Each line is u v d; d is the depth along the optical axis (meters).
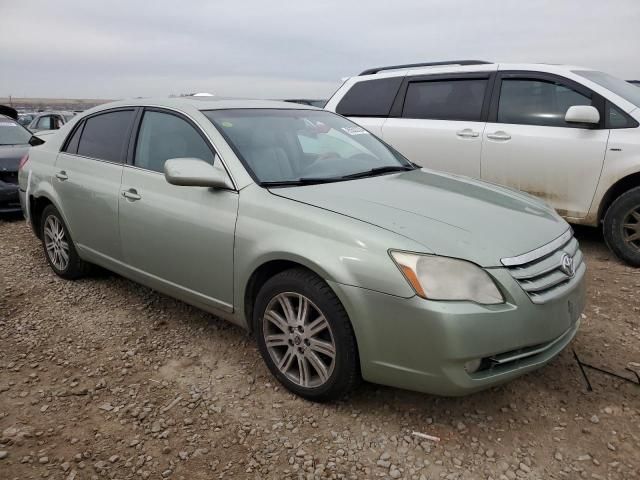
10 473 2.41
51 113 15.31
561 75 5.40
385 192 3.10
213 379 3.17
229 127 3.47
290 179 3.24
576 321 2.90
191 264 3.36
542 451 2.52
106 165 4.08
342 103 6.99
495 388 3.02
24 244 6.17
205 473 2.41
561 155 5.25
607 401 2.88
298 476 2.38
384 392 3.00
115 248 3.99
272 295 2.93
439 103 6.16
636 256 4.95
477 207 2.99
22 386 3.13
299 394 2.94
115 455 2.53
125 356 3.46
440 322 2.37
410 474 2.38
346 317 2.63
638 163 4.84
